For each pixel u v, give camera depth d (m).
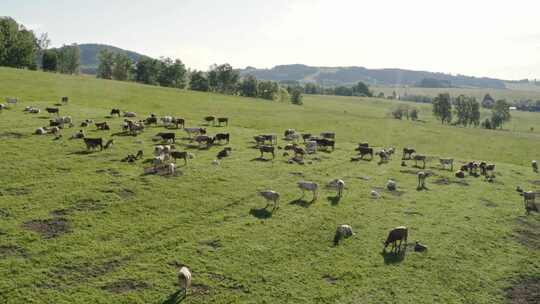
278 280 20.88
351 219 29.27
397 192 36.69
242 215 28.27
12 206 26.05
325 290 20.31
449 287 21.53
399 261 23.78
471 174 46.31
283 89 177.38
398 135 74.75
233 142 50.62
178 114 69.44
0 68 93.81
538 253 26.39
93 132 46.38
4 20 132.88
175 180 33.56
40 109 55.38
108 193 29.48
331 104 185.12
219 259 22.34
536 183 44.97
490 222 31.05
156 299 18.59
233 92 180.88
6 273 19.39
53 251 21.56
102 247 22.42
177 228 25.50
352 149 54.59
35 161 34.75
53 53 159.62
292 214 29.09
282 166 41.34
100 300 18.12
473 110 156.00
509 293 21.52
